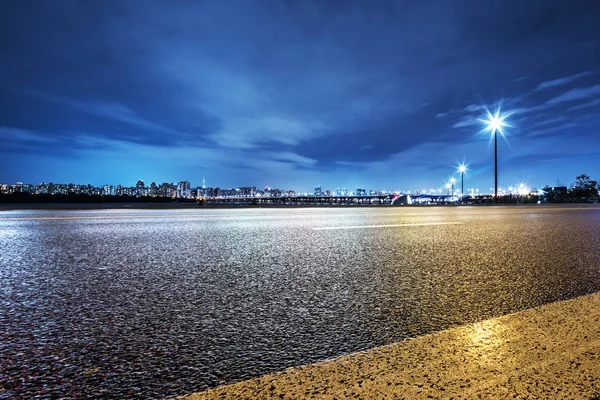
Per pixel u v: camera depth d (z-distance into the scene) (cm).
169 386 120
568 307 209
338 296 233
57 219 903
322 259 361
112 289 243
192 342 157
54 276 280
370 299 227
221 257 369
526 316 193
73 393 114
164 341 157
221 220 895
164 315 192
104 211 1402
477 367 134
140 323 179
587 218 982
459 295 237
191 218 967
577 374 129
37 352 143
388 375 128
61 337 159
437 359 141
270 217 1030
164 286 253
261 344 156
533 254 396
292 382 123
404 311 204
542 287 259
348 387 120
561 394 115
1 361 135
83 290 240
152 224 762
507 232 614
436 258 369
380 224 778
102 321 181
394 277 287
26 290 238
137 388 118
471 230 645
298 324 181
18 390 115
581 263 347
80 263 333
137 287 249
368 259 362
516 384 122
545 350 149
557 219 943
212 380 124
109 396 113
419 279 281
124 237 529
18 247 428
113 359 139
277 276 287
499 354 145
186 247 434
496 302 222
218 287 252
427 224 779
